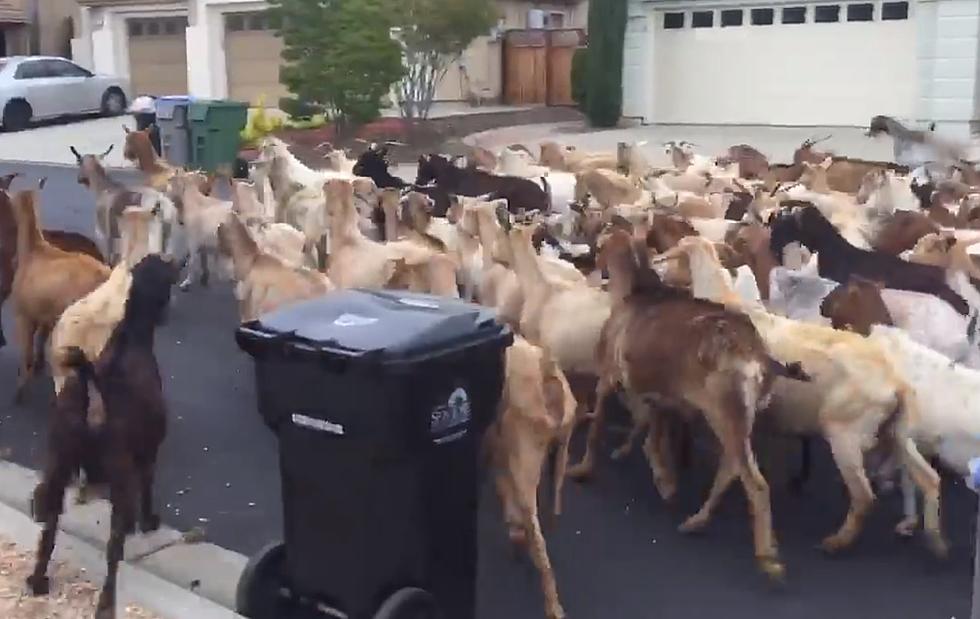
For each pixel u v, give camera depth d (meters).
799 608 6.48
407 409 5.04
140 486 6.74
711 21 29.75
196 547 7.00
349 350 5.04
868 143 25.41
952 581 6.81
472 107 35.31
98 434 5.97
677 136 27.78
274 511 7.62
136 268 6.25
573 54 33.91
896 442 7.01
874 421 6.94
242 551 6.99
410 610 5.24
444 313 5.42
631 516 7.74
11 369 10.80
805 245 9.95
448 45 28.16
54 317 9.40
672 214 11.37
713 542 7.35
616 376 7.58
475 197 13.30
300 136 26.75
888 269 9.56
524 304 8.82
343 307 5.57
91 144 28.66
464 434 5.32
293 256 11.83
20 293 9.47
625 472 8.49
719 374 6.76
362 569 5.27
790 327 7.31
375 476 5.18
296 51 26.75
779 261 10.20
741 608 6.48
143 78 36.78
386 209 12.16
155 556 6.86
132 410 6.01
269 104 34.00
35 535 6.95
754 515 6.77
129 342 6.14
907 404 6.91
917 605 6.52
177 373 10.84
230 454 8.70
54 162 25.98
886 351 7.07
